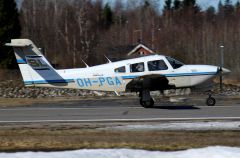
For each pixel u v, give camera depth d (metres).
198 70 58.12
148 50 163.00
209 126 41.28
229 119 46.09
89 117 49.66
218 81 114.12
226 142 33.69
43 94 90.31
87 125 43.56
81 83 59.47
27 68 60.53
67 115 51.78
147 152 28.89
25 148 32.34
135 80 57.25
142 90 57.69
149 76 56.09
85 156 27.92
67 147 32.50
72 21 187.00
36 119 48.81
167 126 41.66
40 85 60.41
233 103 63.16
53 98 79.06
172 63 58.22
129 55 162.00
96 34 192.88
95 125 43.44
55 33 188.75
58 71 60.34
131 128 40.94
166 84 57.25
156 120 46.22
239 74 129.38
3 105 65.75
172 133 37.84
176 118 47.38
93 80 59.19
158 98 72.88
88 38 175.88
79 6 196.38
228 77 124.94
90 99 74.25
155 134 37.44
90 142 34.25
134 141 34.47
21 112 55.69
